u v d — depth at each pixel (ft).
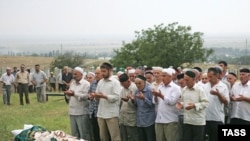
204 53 123.03
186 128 30.94
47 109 69.72
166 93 31.53
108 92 34.06
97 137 36.65
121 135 35.29
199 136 30.48
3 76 76.48
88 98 36.29
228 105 32.68
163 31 120.98
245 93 31.86
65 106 73.67
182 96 31.04
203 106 29.81
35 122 55.21
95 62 169.07
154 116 33.06
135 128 34.06
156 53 119.44
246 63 146.30
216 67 31.48
